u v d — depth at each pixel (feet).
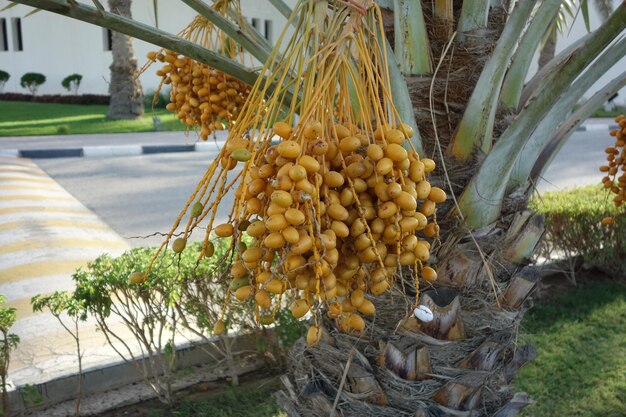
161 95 72.18
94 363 13.33
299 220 4.29
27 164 37.81
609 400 12.94
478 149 7.04
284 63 5.62
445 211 7.09
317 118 4.90
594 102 8.63
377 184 4.82
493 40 7.29
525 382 13.67
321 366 7.60
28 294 17.15
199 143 46.21
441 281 7.04
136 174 35.29
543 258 20.27
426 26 7.26
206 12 6.86
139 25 6.06
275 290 4.65
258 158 4.83
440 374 7.09
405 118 6.66
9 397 12.05
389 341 7.04
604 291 19.06
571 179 35.29
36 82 82.64
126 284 12.04
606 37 5.83
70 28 81.00
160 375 13.76
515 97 7.47
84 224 24.52
